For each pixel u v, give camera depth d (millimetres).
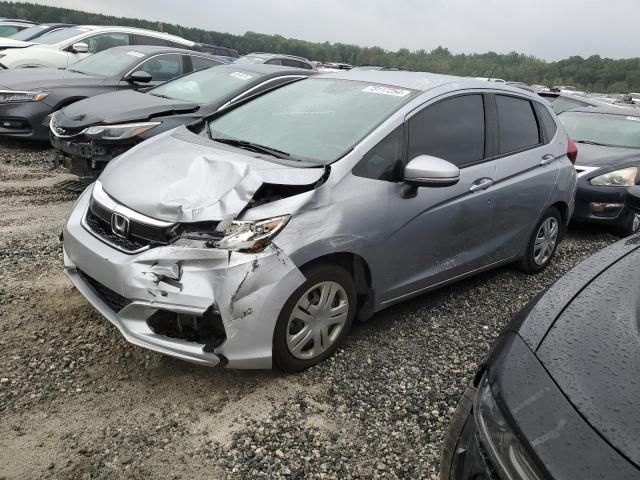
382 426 2781
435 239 3688
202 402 2828
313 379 3098
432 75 4195
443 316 4027
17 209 5598
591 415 1377
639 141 7367
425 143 3609
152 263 2715
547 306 1859
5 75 8328
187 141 3680
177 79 7371
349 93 3914
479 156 4027
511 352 1686
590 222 6355
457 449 1704
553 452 1331
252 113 4090
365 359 3348
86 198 3461
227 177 2938
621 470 1240
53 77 8180
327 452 2570
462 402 1874
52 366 2994
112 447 2486
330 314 3170
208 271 2660
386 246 3334
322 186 3039
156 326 2766
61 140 5906
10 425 2555
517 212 4395
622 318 1729
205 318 2693
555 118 4965
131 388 2891
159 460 2434
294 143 3504
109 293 2965
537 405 1458
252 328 2746
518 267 4938
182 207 2775
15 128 7852
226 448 2537
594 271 2057
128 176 3215
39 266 4203
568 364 1552
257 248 2730
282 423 2729
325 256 3061
